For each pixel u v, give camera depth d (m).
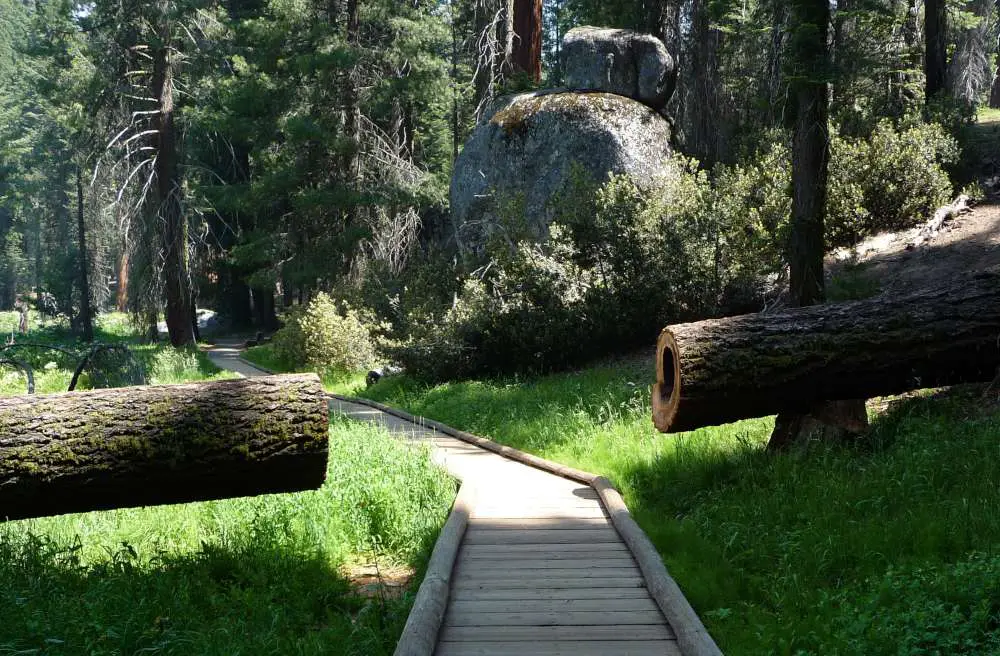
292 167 36.28
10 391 20.38
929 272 15.38
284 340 29.69
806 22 10.60
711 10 20.28
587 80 23.86
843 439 9.02
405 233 35.56
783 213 17.27
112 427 6.14
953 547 6.12
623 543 7.62
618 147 22.11
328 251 35.72
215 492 6.54
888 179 18.06
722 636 5.55
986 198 18.22
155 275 38.56
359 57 34.56
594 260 18.94
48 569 6.70
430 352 19.77
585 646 5.28
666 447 10.38
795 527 7.10
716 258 17.59
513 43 29.73
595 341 18.41
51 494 6.10
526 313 18.75
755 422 10.88
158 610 6.12
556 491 9.73
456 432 14.43
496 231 22.25
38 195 78.69
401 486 9.14
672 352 8.45
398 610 6.09
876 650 4.90
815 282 10.82
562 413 13.59
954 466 7.45
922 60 24.52
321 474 6.64
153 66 38.84
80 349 25.17
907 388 8.68
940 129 18.89
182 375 27.06
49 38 41.72
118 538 8.10
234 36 40.72
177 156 39.78
